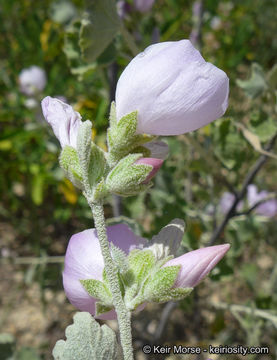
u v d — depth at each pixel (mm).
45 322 239
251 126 138
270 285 208
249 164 189
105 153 65
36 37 306
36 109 237
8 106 297
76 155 63
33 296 253
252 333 174
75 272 68
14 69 301
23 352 152
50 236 283
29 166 268
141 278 64
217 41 362
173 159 223
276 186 284
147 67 59
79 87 260
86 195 62
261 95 137
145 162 61
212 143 139
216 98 59
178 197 181
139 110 61
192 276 62
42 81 239
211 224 191
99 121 198
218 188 188
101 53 130
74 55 139
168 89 59
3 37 332
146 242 72
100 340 61
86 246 69
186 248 118
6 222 293
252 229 183
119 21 117
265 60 411
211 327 195
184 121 61
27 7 330
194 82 58
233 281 241
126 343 61
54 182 252
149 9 140
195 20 214
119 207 172
